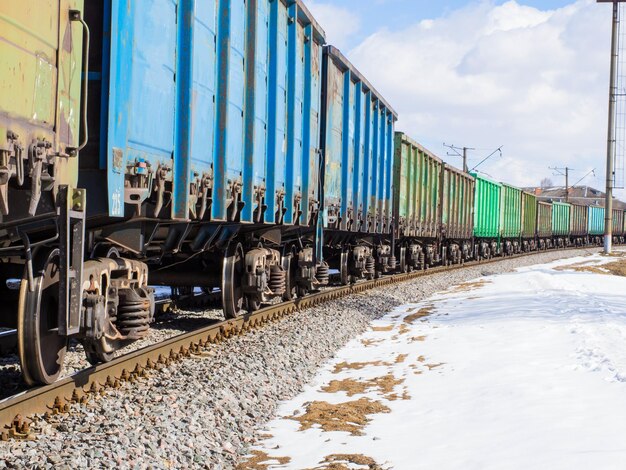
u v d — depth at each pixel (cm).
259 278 1245
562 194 19250
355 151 1969
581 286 2450
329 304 1628
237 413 715
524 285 2388
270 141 1265
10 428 559
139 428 604
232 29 1039
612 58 4703
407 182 2684
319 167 1630
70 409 641
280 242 1421
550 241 7250
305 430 690
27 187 550
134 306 782
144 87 754
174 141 853
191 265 1266
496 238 4884
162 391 729
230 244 1208
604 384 805
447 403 773
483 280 2755
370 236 2267
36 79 545
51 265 658
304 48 1490
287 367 948
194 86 898
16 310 708
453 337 1233
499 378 866
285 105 1361
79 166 675
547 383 819
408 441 641
